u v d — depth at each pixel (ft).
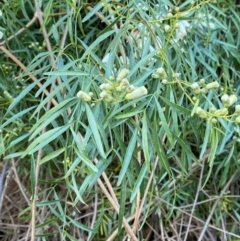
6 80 0.94
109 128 0.74
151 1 0.99
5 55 1.01
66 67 0.80
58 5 0.97
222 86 1.03
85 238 1.02
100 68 0.87
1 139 0.85
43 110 0.95
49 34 0.93
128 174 0.74
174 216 1.03
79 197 0.69
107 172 1.01
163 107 0.81
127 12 0.89
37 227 0.85
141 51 0.86
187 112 0.74
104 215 0.96
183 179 0.95
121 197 0.74
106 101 0.71
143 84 0.82
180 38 0.95
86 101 0.71
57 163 0.96
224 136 0.88
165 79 0.75
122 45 0.88
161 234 0.97
